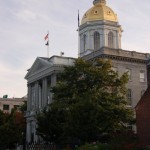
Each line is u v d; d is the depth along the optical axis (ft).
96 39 268.62
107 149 101.76
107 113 131.34
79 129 121.70
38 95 271.69
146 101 123.65
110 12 276.41
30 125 275.18
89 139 123.85
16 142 171.12
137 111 126.41
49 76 254.06
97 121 122.72
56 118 154.30
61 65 240.53
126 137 104.22
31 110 276.41
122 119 139.33
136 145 102.42
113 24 270.67
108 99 140.87
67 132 126.62
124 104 151.02
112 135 117.91
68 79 156.35
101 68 155.94
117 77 157.17
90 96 137.08
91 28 269.85
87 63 156.97
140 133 122.93
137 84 219.41
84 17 280.92
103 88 151.64
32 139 268.21
